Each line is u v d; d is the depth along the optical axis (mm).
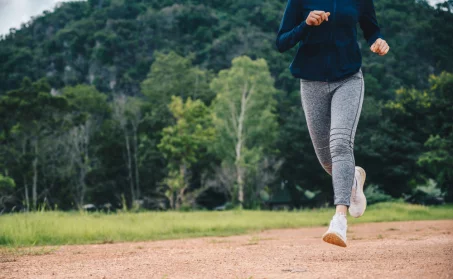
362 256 3148
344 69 2801
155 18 109312
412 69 86062
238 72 44500
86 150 47750
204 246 5719
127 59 99438
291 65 2941
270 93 45938
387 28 94312
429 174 42719
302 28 2715
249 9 118938
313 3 2859
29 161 42469
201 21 110125
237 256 3551
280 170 47906
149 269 2719
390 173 41250
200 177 49562
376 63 82250
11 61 95938
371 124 45125
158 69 69188
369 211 20469
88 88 61219
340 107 2773
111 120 52469
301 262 2846
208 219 13664
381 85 78812
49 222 8359
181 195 41531
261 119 44750
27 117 44625
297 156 45531
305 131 45188
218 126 44688
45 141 44625
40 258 4195
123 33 104625
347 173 2695
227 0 124438
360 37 90750
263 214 18656
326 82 2846
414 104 42688
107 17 115625
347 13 2783
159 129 50875
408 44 88688
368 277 2064
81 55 100188
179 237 8977
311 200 48531
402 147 41500
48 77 94125
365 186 42531
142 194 47906
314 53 2848
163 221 11477
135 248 5676
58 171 43281
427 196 43469
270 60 88312
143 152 48250
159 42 103312
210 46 98562
